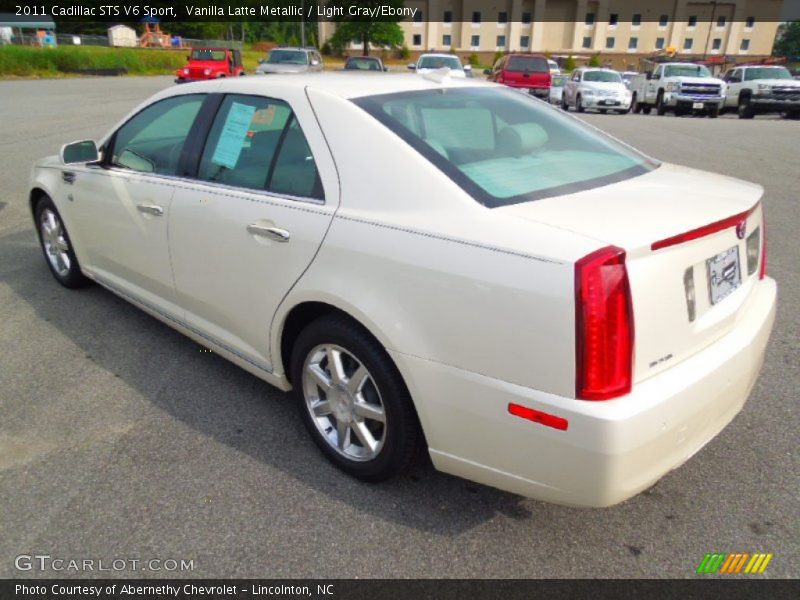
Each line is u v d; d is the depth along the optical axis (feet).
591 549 7.95
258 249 9.28
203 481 9.16
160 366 12.39
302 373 9.41
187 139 10.96
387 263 7.65
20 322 14.23
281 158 9.32
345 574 7.61
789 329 13.82
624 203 7.57
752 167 32.73
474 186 7.70
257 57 196.03
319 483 9.12
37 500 8.77
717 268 7.50
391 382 8.04
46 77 111.86
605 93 73.67
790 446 9.89
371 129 8.43
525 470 7.09
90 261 14.42
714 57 223.10
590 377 6.43
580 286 6.29
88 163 13.28
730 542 8.07
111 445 9.96
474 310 6.95
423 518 8.45
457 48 233.55
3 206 23.80
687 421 6.95
